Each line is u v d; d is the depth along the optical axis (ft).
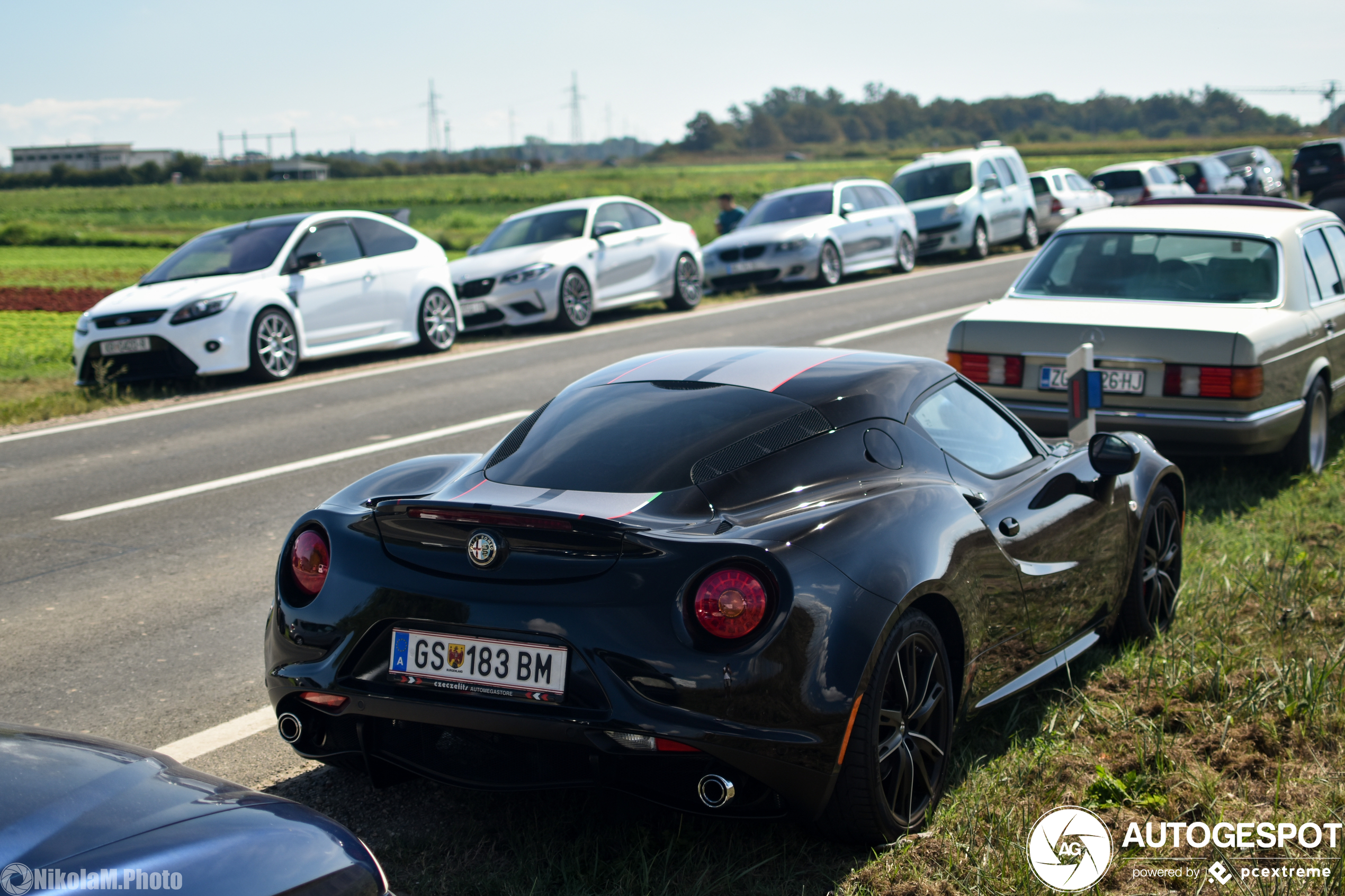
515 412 32.22
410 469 11.50
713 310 56.70
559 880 9.18
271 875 5.99
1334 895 8.84
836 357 12.09
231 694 13.74
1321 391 23.06
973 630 10.43
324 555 10.00
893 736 9.53
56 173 567.18
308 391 37.32
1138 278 23.25
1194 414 20.76
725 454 9.93
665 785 9.00
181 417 33.42
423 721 9.30
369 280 42.88
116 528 21.71
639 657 8.63
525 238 53.01
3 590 18.08
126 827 6.14
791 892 9.02
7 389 39.88
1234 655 13.69
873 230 68.54
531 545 9.05
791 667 8.59
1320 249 24.53
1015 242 87.76
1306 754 11.31
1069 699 12.77
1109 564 13.38
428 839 10.00
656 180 313.73
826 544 9.14
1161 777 10.78
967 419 12.16
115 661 14.89
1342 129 451.12
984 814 10.16
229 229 42.68
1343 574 16.60
